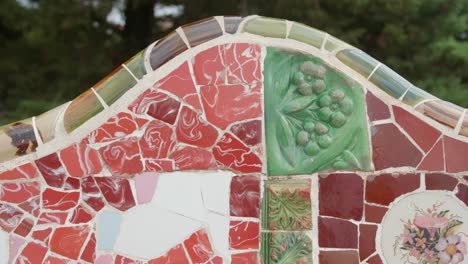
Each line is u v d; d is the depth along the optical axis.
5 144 1.95
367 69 2.00
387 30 4.74
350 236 1.99
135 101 1.99
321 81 2.00
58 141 1.96
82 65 4.58
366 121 2.00
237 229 1.99
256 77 2.01
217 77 2.00
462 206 1.98
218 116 2.00
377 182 1.99
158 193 1.99
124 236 1.98
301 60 2.01
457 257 1.97
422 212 1.98
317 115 2.00
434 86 4.76
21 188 1.95
